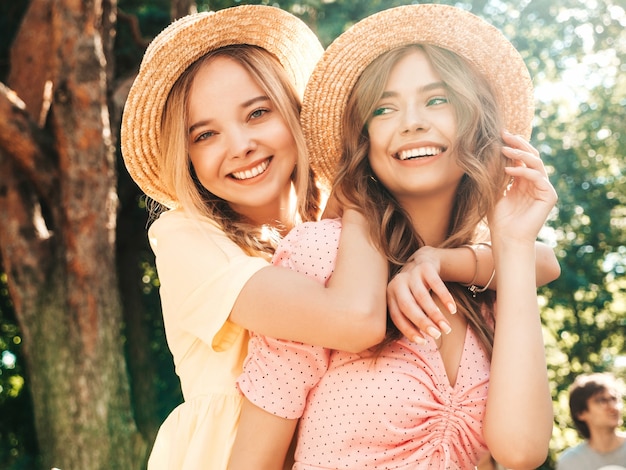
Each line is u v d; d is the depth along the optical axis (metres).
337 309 1.61
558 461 4.95
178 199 2.10
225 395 1.88
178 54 2.07
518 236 1.76
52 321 6.61
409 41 1.88
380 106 1.85
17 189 6.94
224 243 1.91
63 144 6.54
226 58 2.10
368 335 1.61
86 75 6.47
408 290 1.67
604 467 4.71
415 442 1.66
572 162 11.73
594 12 10.58
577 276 11.58
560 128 11.87
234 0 8.68
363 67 1.96
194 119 2.07
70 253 6.65
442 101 1.82
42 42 6.96
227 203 2.21
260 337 1.74
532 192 1.81
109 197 6.72
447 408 1.69
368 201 1.85
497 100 1.97
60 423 6.49
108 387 6.59
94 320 6.62
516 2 10.43
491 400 1.65
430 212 1.94
